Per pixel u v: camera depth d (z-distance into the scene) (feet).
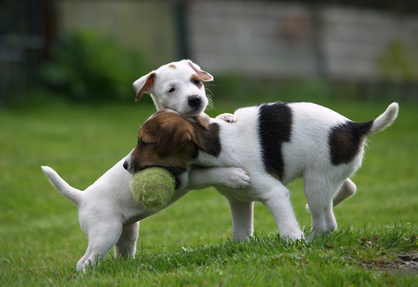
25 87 72.90
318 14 85.51
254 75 81.71
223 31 81.30
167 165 20.01
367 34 88.17
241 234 22.45
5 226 35.99
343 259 18.31
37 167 46.83
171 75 22.70
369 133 21.02
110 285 17.42
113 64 75.31
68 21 76.18
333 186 20.85
